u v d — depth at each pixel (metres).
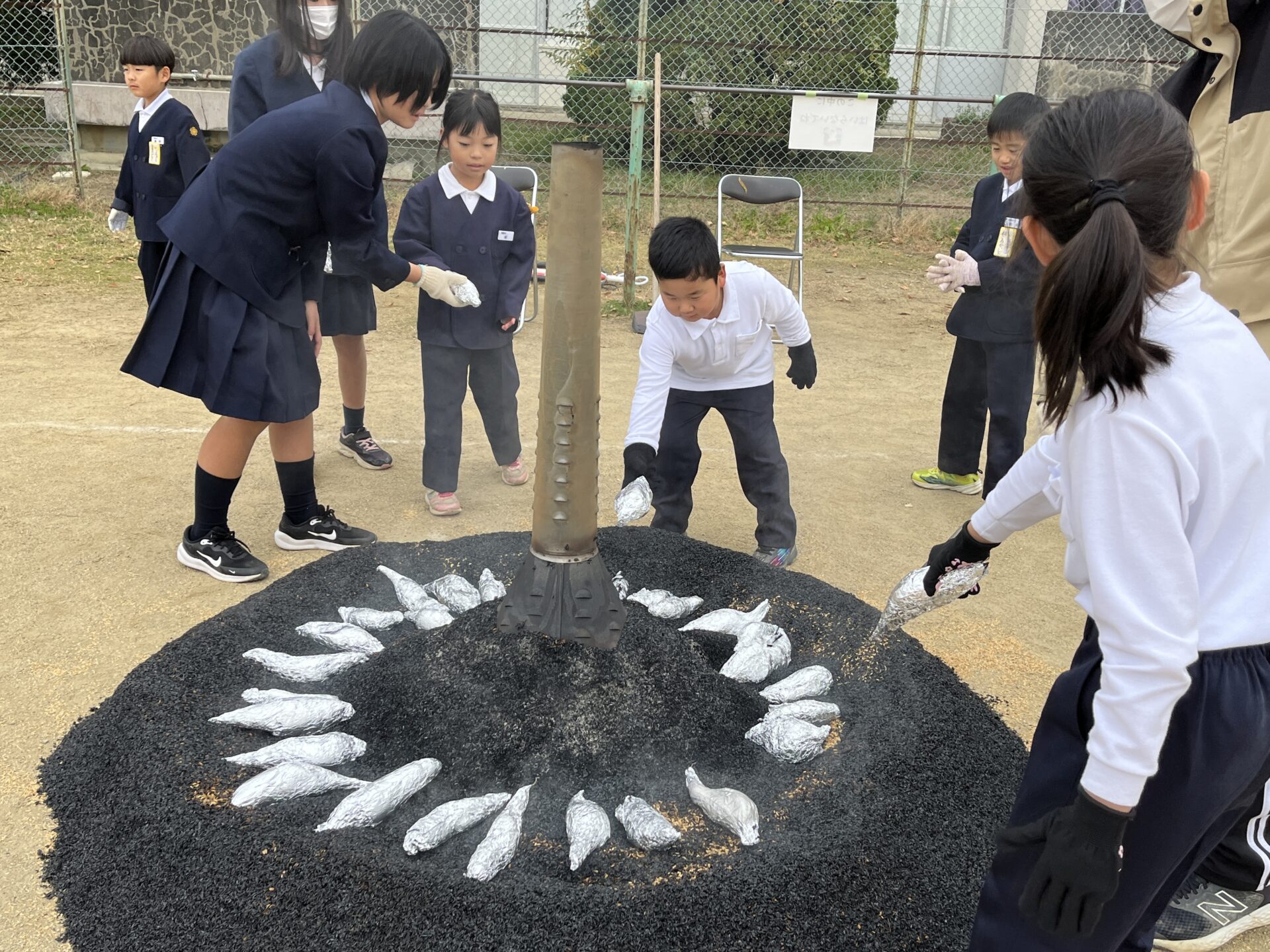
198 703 2.44
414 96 3.05
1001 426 3.83
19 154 11.16
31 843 2.11
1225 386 1.24
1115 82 10.64
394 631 2.88
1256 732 1.32
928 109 12.46
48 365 5.74
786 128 10.55
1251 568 1.30
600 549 3.32
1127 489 1.20
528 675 2.30
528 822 2.06
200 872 1.90
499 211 3.89
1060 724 1.48
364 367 4.43
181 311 3.09
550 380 2.18
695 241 2.88
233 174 2.97
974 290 3.86
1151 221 1.24
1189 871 1.57
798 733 2.26
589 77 10.48
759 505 3.60
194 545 3.40
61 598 3.19
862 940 1.82
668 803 2.14
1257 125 2.80
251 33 11.69
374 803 2.02
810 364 3.56
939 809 2.13
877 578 3.60
